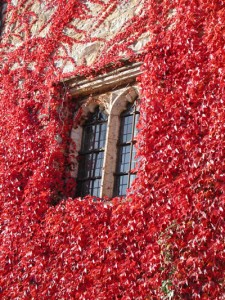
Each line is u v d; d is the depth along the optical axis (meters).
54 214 8.88
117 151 9.14
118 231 7.73
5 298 8.89
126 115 9.24
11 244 9.24
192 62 7.83
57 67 10.49
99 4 10.28
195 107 7.58
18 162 10.02
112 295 7.45
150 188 7.60
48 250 8.74
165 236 7.12
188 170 7.29
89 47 10.02
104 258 7.81
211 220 6.82
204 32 7.93
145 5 9.21
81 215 8.41
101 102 9.63
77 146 9.84
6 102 10.98
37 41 11.23
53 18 11.18
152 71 8.27
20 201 9.65
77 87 9.91
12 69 11.48
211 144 7.14
